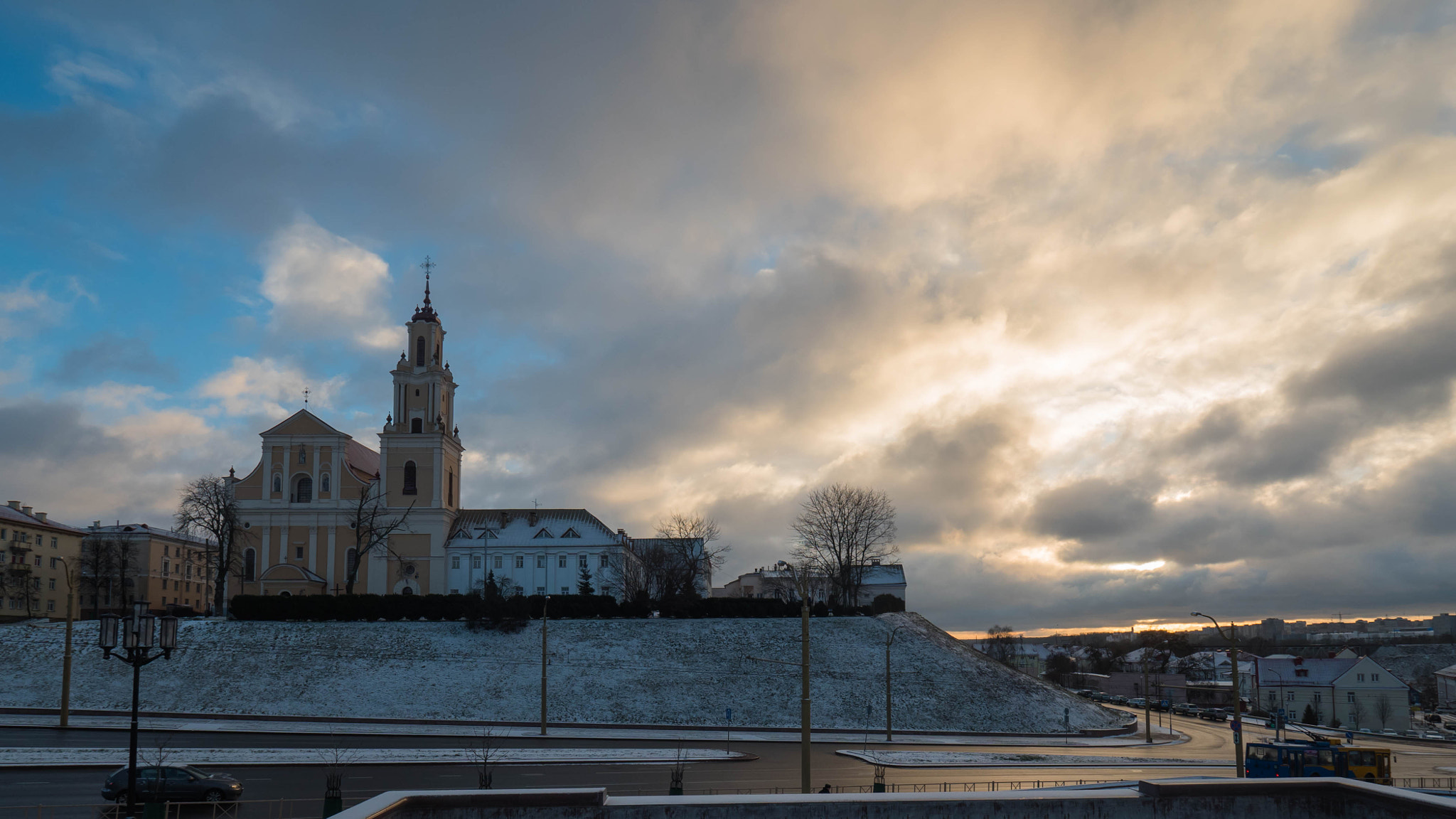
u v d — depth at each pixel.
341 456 119.50
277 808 36.34
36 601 125.06
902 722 81.19
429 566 119.75
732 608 99.50
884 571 154.75
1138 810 18.17
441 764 49.59
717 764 53.59
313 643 87.19
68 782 40.72
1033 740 76.50
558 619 96.25
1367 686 112.38
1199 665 169.12
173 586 151.25
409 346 125.50
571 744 61.66
